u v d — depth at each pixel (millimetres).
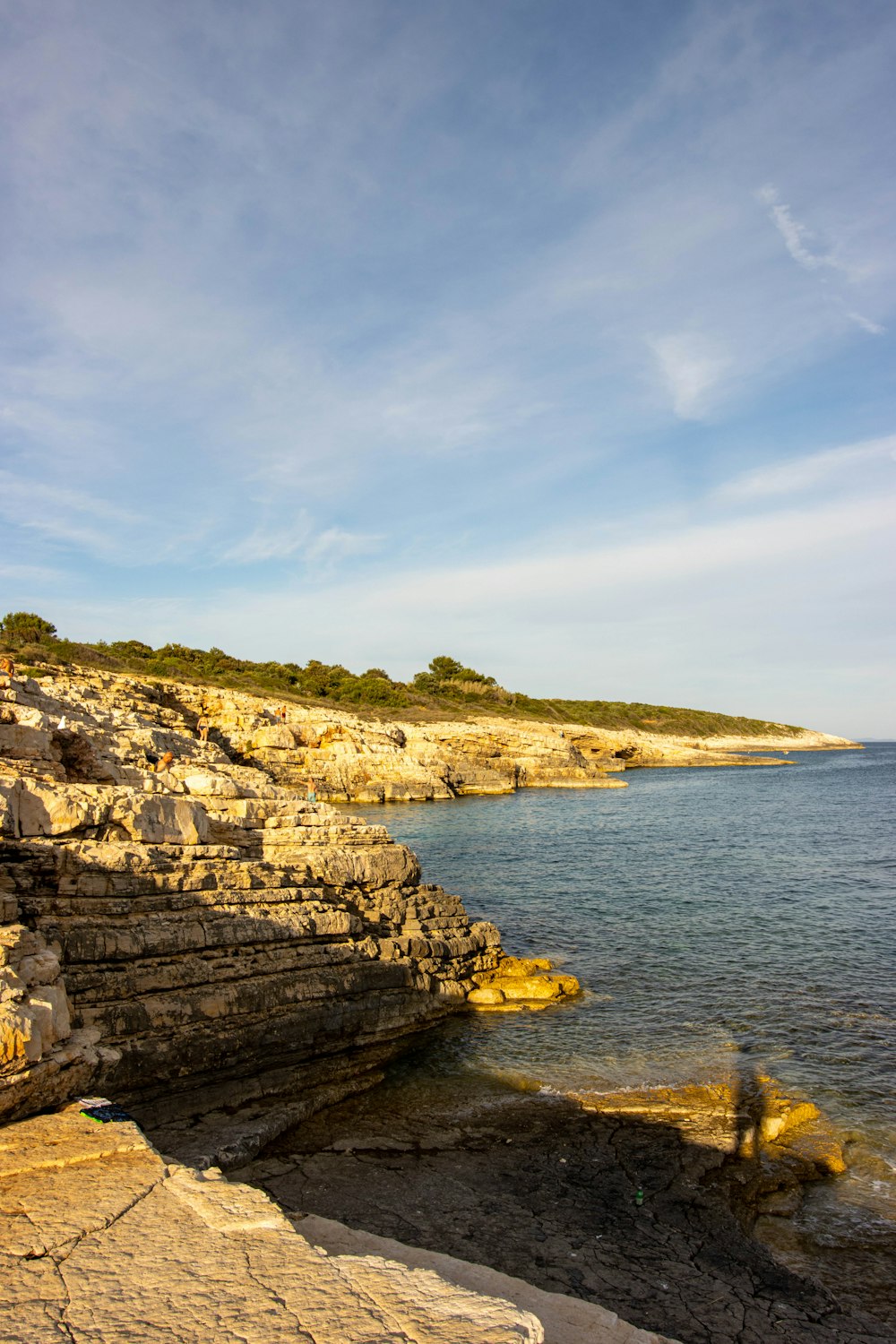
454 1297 5082
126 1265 5371
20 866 12039
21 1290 5059
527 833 48281
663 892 31109
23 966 9047
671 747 136250
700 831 49750
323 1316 4832
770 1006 18453
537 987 19156
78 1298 4973
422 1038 16828
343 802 65625
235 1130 12211
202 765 30359
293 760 64562
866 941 23938
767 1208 10609
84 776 19453
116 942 12570
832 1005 18438
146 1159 7121
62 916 12297
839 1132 12664
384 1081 14758
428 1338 4637
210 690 68438
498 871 35594
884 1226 10266
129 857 13336
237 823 17469
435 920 19922
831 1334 8250
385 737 75562
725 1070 15031
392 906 18922
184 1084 12883
